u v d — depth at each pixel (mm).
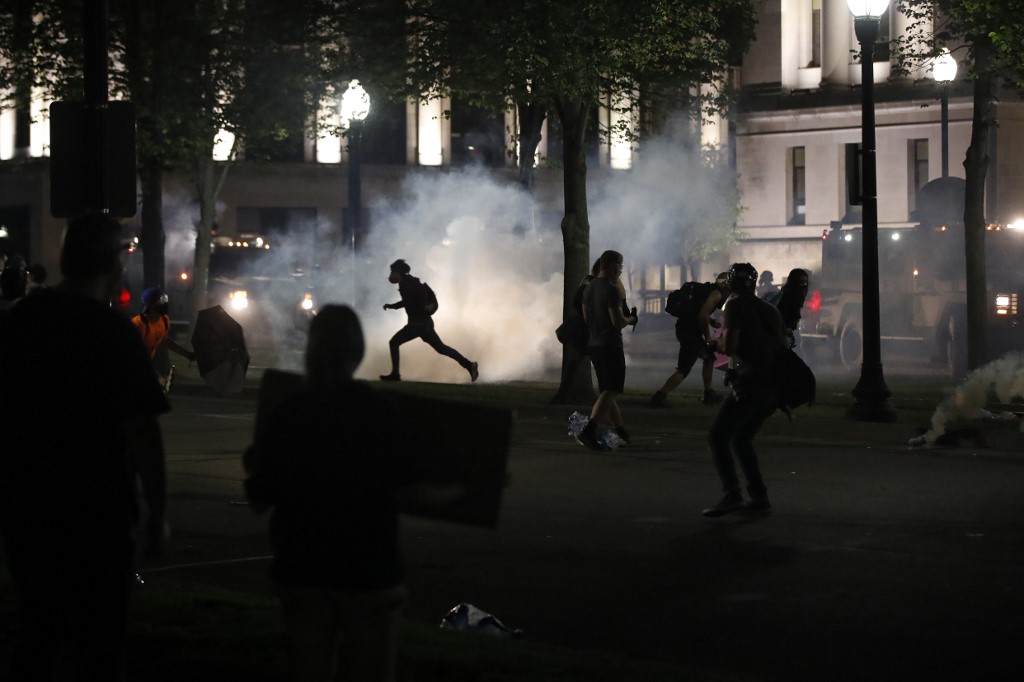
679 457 16250
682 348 20359
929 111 60500
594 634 8219
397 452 4645
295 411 4652
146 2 30500
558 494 13578
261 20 26641
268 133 33844
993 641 7996
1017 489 13781
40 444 5020
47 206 66188
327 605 4699
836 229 33375
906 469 15164
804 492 13594
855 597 9148
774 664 7527
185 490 13930
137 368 5098
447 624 8016
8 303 15664
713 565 10211
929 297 29500
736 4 28094
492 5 21406
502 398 22031
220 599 8133
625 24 21062
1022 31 21875
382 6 24266
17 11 30422
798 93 65250
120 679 5195
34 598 5078
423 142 73062
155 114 29844
